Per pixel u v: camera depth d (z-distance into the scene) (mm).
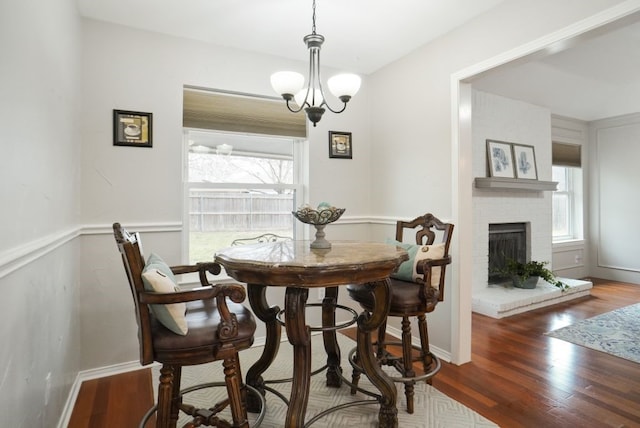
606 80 4094
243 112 3031
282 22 2535
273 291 3109
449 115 2654
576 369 2496
